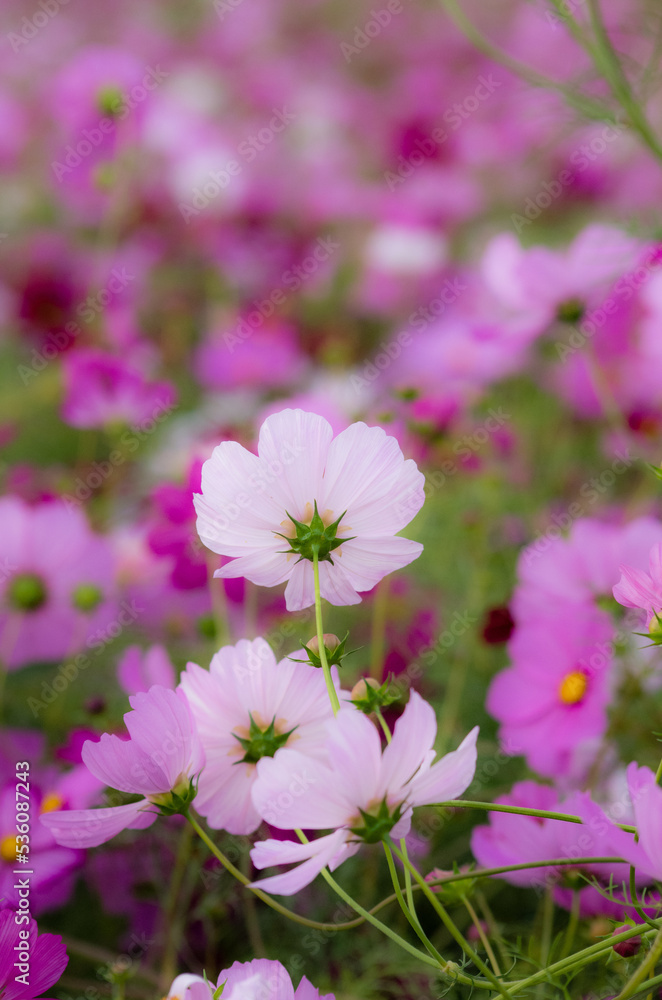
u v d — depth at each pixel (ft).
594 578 4.25
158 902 4.20
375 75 12.41
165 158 8.89
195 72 11.47
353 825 3.54
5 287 8.23
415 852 4.23
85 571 4.73
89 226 8.79
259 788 3.52
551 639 4.20
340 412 4.86
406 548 3.67
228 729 3.71
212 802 3.70
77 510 4.77
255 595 4.59
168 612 4.98
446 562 5.51
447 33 11.85
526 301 4.66
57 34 11.86
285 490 3.65
